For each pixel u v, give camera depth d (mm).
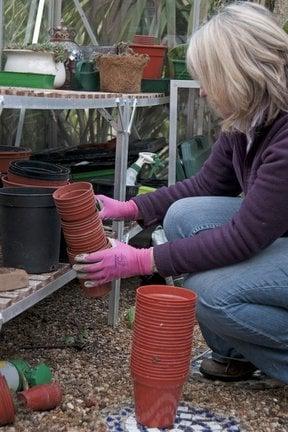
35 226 2107
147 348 1849
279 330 2000
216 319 2008
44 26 3916
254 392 2223
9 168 2422
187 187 2396
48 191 2227
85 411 2012
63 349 2531
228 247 1915
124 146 2762
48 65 2875
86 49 3549
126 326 2844
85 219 2000
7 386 1910
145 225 2402
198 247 1932
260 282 1953
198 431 1928
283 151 1840
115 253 1927
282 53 1886
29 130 3906
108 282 2059
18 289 1955
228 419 2016
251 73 1843
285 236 2074
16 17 3607
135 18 4148
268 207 1855
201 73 1906
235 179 2369
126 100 2740
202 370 2314
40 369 2088
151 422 1920
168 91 3646
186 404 2094
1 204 2123
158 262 1933
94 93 2482
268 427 1988
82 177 3152
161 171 3898
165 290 1931
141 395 1906
